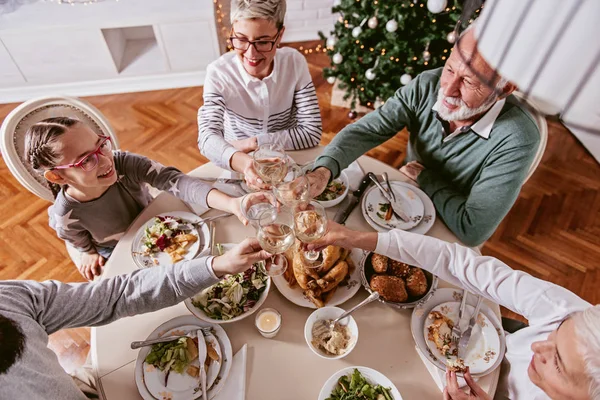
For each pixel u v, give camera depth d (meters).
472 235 1.20
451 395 0.89
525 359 0.97
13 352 0.80
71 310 0.96
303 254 1.06
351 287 1.08
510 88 1.04
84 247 1.45
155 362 0.95
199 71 2.93
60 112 1.44
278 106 1.63
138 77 2.90
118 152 1.38
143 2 2.67
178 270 1.00
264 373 0.96
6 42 2.58
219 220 1.24
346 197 1.30
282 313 1.05
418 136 1.43
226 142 1.41
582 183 2.37
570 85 0.28
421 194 1.31
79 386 1.09
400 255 1.07
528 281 0.99
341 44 2.28
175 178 1.30
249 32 1.30
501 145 1.23
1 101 2.88
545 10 0.27
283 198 1.11
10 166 1.39
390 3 2.04
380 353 0.99
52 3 2.63
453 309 1.05
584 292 1.94
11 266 2.04
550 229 2.16
